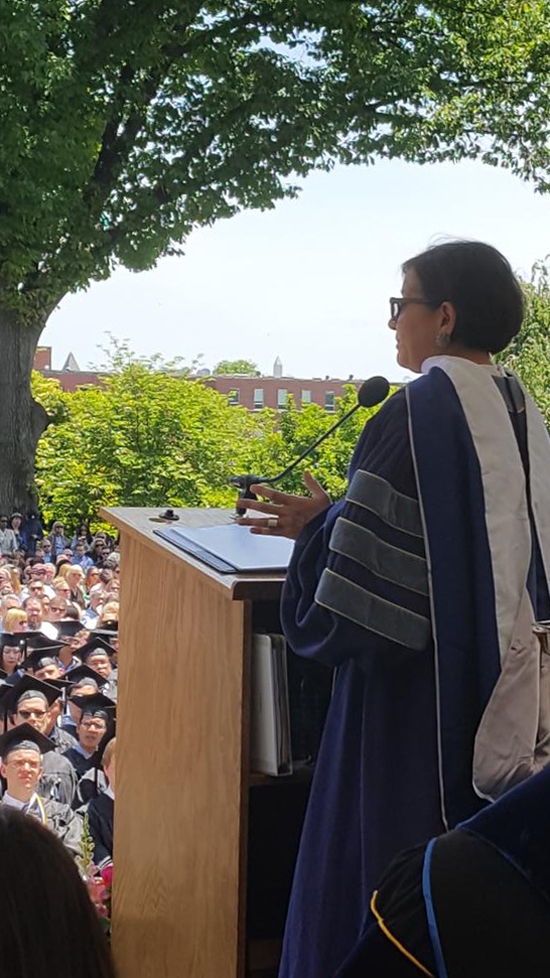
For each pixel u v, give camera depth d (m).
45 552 20.41
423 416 2.16
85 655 7.72
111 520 3.07
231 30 22.50
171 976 2.66
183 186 22.81
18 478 23.77
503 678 2.04
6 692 6.24
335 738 2.20
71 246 22.17
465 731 2.03
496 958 1.06
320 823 2.20
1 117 19.94
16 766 5.45
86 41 20.75
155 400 29.67
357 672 2.17
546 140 24.80
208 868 2.46
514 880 1.09
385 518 2.09
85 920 1.09
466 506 2.12
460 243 2.38
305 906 2.20
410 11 23.59
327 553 2.14
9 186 20.31
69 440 29.44
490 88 24.45
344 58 22.95
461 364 2.24
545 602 2.20
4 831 1.11
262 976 2.51
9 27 19.00
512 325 2.36
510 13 24.39
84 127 20.91
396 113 23.44
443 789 2.01
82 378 48.25
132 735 2.97
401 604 2.06
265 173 23.11
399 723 2.10
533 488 2.22
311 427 27.50
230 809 2.36
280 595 2.23
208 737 2.48
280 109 22.72
